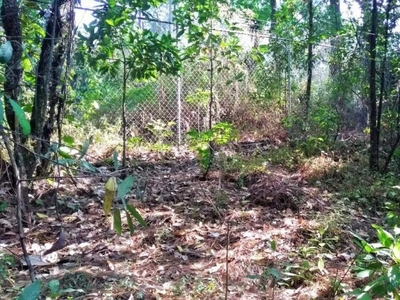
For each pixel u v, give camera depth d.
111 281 3.18
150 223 4.38
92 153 6.67
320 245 3.91
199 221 4.59
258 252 3.76
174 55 5.21
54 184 4.87
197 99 7.66
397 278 2.04
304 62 8.88
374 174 6.45
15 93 3.84
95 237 4.05
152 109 8.33
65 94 4.82
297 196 5.23
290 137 8.43
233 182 5.88
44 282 3.08
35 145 4.50
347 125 9.11
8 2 4.13
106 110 7.98
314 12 8.93
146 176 5.77
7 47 1.18
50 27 4.72
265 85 8.98
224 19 6.04
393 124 7.03
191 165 6.88
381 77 6.73
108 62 5.86
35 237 3.96
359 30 7.51
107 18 4.82
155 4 5.28
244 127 8.73
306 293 3.07
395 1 6.70
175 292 3.08
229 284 3.24
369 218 5.00
